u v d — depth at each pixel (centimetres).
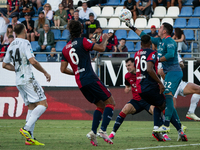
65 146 1623
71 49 1584
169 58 1931
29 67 1755
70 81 3909
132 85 2075
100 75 3856
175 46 1983
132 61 2055
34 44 4959
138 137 2153
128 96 3822
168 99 1928
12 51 1758
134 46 5216
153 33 4575
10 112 3962
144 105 2061
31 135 1728
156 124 1898
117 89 3841
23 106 3947
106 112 1596
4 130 2603
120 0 6362
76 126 3036
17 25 1767
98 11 5956
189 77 3712
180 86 2394
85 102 3884
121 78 3834
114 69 3841
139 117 3816
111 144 1722
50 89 3928
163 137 1891
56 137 2130
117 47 4416
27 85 1738
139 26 5512
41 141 1881
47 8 5544
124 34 5347
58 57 4006
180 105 3772
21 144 1705
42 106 1745
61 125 3142
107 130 2716
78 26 1588
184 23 5466
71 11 5503
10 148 1523
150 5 5681
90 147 1575
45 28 4722
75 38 1591
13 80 3975
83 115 3878
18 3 5991
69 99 3906
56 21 5416
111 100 1611
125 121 3725
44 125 3136
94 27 4922
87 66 1570
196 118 3284
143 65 1762
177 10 5769
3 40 5141
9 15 5888
